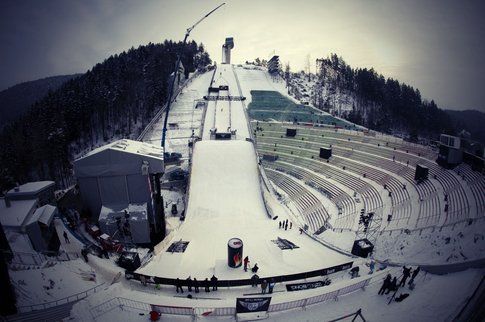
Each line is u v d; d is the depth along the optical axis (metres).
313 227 42.03
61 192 43.47
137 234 33.72
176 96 103.50
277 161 68.38
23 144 60.69
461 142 42.38
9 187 50.62
